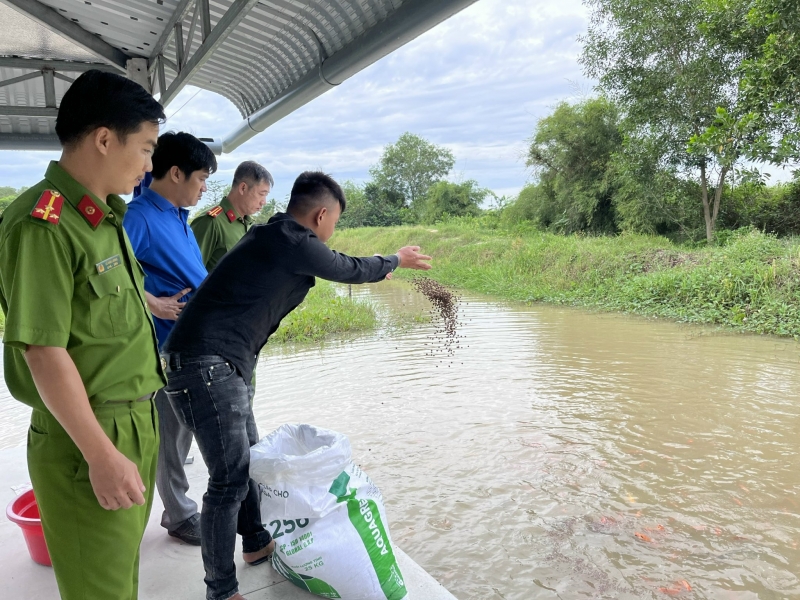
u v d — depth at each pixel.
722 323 8.57
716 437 4.52
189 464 3.30
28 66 6.33
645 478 3.91
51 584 2.26
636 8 13.23
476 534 3.35
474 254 16.91
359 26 4.06
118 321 1.56
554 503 3.65
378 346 8.23
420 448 4.58
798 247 9.99
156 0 4.96
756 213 14.05
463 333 8.79
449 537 3.33
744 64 10.80
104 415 1.56
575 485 3.87
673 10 12.91
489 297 12.63
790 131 10.71
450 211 33.62
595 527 3.37
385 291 14.58
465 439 4.71
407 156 42.28
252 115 6.11
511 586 2.88
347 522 2.03
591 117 18.30
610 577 2.92
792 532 3.23
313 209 2.17
